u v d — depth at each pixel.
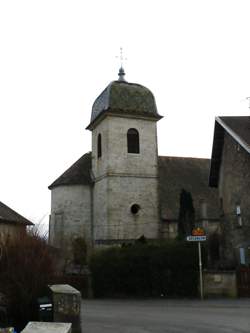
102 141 31.70
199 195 32.88
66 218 31.42
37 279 10.48
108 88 31.84
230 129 24.42
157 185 31.50
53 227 31.73
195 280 19.73
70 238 30.88
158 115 32.09
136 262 20.61
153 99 32.59
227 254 26.52
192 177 34.56
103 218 30.17
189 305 16.47
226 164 27.02
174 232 30.70
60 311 9.38
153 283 20.19
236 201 25.48
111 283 20.94
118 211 29.86
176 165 35.34
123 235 29.59
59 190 32.16
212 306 15.92
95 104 33.25
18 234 11.28
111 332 10.34
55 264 11.70
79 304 9.41
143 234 30.14
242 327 10.84
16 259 10.47
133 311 14.84
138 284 20.45
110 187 30.00
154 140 32.16
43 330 5.48
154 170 31.66
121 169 30.61
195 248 20.08
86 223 31.64
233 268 21.41
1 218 24.44
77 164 33.59
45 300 9.84
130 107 31.42
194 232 19.33
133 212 30.39
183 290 19.80
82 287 21.62
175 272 19.94
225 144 27.03
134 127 31.69
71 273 22.55
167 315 13.54
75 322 9.31
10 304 10.27
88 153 34.94
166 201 31.66
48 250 11.20
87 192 32.22
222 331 10.30
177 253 20.02
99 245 28.86
